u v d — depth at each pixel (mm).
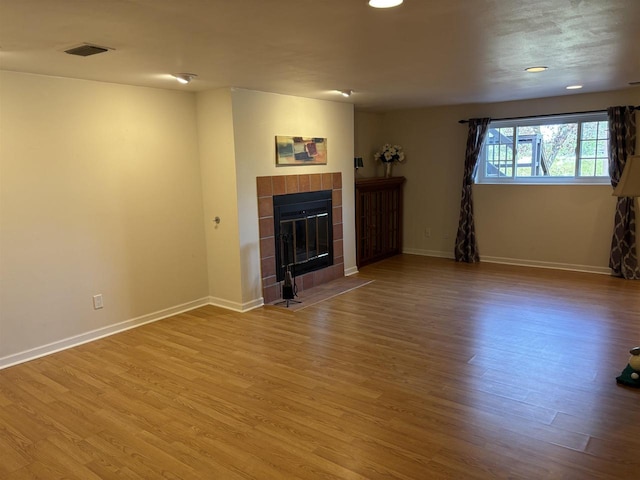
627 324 4066
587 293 5012
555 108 5855
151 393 3051
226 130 4500
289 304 4906
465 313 4473
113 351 3771
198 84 4219
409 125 7164
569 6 2221
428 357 3498
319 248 5668
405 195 7383
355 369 3328
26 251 3580
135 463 2328
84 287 3959
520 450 2348
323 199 5625
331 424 2633
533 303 4723
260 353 3660
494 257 6660
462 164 6762
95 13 2141
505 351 3570
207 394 3021
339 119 5781
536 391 2945
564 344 3674
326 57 3211
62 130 3719
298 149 5176
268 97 4781
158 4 2037
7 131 3412
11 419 2770
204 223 4895
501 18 2387
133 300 4332
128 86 4129
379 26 2475
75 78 3754
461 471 2201
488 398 2875
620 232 5543
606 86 5016
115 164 4090
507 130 6383
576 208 5922
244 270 4719
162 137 4438
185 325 4359
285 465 2281
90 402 2949
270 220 4945
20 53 2879
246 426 2635
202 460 2338
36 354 3682
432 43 2879
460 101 6070
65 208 3785
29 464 2348
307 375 3256
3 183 3422
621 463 2227
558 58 3418
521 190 6289
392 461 2289
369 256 6734
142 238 4359
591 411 2697
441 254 7176
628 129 5371
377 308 4699
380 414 2725
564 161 6023
